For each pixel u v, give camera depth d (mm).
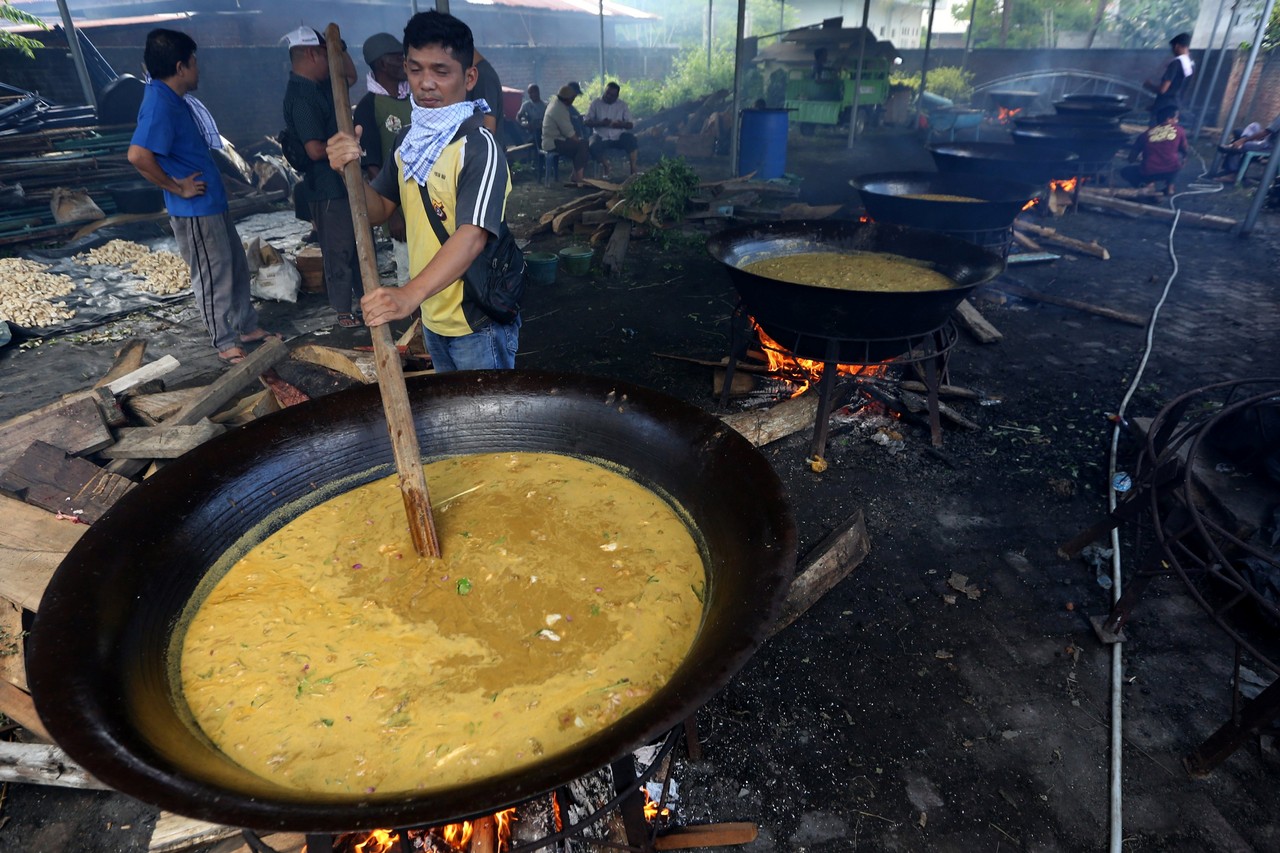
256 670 1542
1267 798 2145
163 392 3725
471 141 2191
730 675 1226
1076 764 2248
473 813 1058
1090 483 3656
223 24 14383
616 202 8430
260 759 1351
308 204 5086
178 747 1261
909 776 2215
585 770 1092
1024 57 20828
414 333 4270
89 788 2129
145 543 1621
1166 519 3018
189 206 4402
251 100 11961
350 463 2133
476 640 1613
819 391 3938
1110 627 2668
